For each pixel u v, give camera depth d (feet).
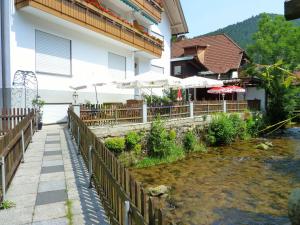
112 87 68.85
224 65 111.04
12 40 45.01
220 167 45.42
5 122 38.99
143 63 88.33
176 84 53.16
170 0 96.53
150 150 48.03
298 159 51.01
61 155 30.40
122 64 75.25
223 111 73.41
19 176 23.62
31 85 48.47
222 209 29.35
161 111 52.90
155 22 88.48
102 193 17.99
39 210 17.16
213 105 69.77
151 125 48.75
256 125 75.61
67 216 16.39
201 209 29.27
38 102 47.80
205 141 61.46
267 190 34.99
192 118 59.00
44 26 51.06
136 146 44.86
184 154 52.90
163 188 33.65
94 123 41.39
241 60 114.21
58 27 54.08
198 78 67.00
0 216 16.35
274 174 41.83
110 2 70.74
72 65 57.67
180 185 36.55
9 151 21.54
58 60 54.75
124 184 12.87
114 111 43.86
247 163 48.16
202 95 101.55
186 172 42.39
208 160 49.85
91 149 21.85
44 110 51.65
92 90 62.69
